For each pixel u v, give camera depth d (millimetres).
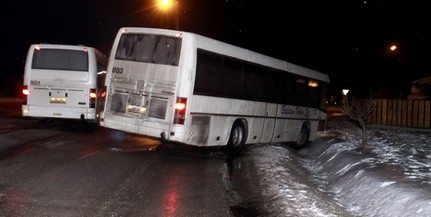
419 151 13695
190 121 11102
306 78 17406
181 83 10930
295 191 8930
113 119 11711
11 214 6281
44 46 14742
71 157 10641
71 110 14781
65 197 7266
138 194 7785
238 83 13023
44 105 14703
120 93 11695
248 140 13867
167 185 8617
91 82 14820
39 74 14680
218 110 12172
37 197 7160
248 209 7578
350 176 10508
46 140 12977
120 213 6652
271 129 15172
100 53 16438
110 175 9031
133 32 11688
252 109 13844
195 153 12867
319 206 7977
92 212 6602
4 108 25109
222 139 12562
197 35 11359
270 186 9227
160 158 11508
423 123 21453
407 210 7191
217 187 8805
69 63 14797
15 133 14023
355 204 8906
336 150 14398
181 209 7117
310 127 18062
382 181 8875
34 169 9109
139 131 11328
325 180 11828
